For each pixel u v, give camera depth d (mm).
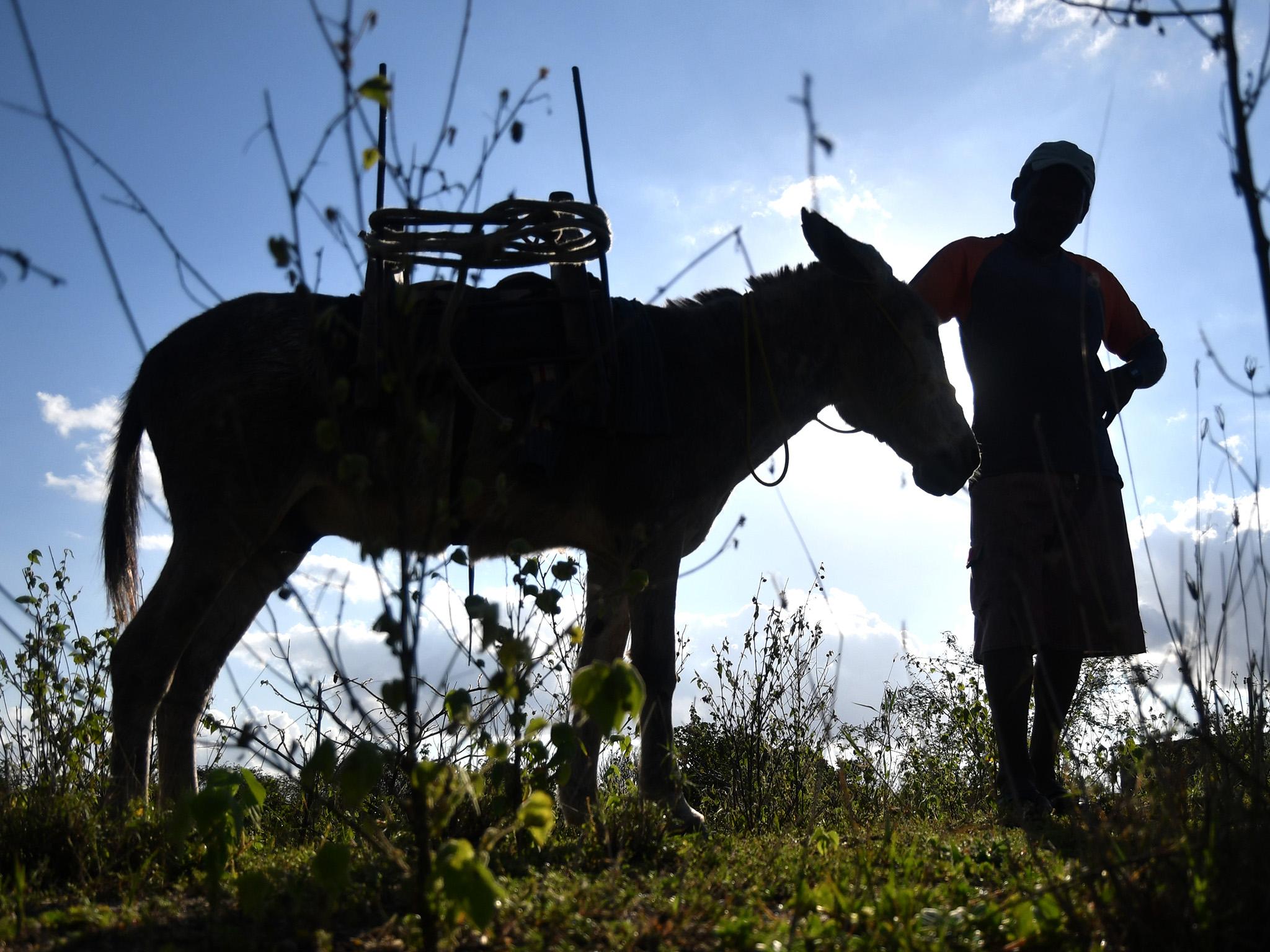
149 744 3740
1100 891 2314
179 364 3988
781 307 4535
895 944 2197
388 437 2248
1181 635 2541
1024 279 4863
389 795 3605
